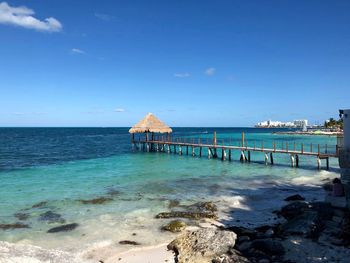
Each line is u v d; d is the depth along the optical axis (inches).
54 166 1261.1
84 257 412.2
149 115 1892.2
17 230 510.3
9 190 797.9
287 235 456.1
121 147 2281.0
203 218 571.5
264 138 3356.3
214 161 1443.2
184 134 4734.3
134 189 817.5
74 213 600.7
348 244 419.5
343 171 532.4
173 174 1066.7
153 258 406.0
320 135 3846.0
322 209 516.1
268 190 823.7
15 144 2551.7
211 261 375.2
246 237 440.8
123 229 514.9
